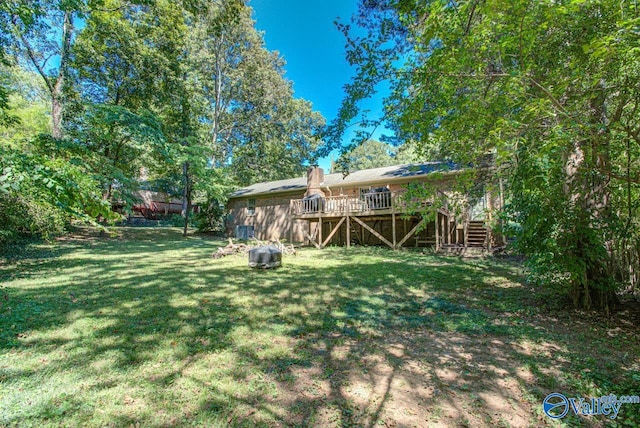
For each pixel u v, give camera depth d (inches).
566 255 170.4
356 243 639.1
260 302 214.5
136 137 527.8
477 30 136.0
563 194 169.9
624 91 133.0
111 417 92.2
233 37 889.5
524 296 226.1
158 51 591.2
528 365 125.3
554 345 144.5
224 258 426.3
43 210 324.5
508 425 91.1
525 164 144.5
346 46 188.7
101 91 584.4
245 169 1041.5
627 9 106.4
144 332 157.6
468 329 165.5
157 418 92.3
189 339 150.0
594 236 165.9
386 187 609.6
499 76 152.8
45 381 110.3
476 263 373.4
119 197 579.8
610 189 184.9
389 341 151.1
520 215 174.9
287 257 447.2
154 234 775.1
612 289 189.2
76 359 127.5
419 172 526.3
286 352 138.1
